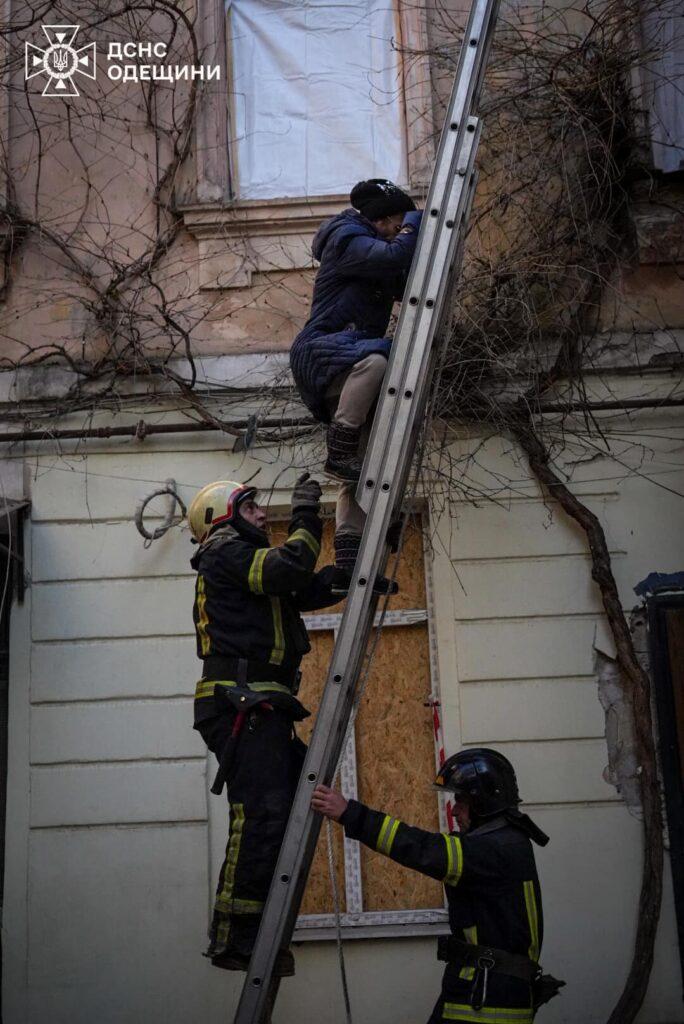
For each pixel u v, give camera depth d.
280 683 4.30
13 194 7.16
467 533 6.64
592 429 6.76
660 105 7.04
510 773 4.51
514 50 6.96
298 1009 6.12
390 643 6.74
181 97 7.28
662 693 6.41
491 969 4.13
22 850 6.34
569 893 6.18
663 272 6.97
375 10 7.46
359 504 4.23
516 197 7.02
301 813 4.04
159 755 6.44
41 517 6.75
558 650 6.49
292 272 7.07
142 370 6.89
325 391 4.62
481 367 6.73
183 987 6.15
